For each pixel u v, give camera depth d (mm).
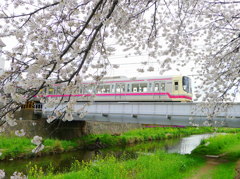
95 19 3197
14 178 2916
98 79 3354
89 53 3223
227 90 6930
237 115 12031
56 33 3311
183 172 10414
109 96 21000
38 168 13375
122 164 11047
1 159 14844
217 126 10750
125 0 3736
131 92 19797
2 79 2650
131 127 36094
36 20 3414
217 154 16031
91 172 9078
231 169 10852
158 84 18625
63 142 20875
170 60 5078
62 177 9047
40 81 2670
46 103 3055
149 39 4699
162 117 16203
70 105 2982
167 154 14695
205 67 7836
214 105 7625
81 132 25766
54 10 3395
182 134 37000
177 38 5398
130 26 4617
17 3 3338
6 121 2564
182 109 15117
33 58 2902
